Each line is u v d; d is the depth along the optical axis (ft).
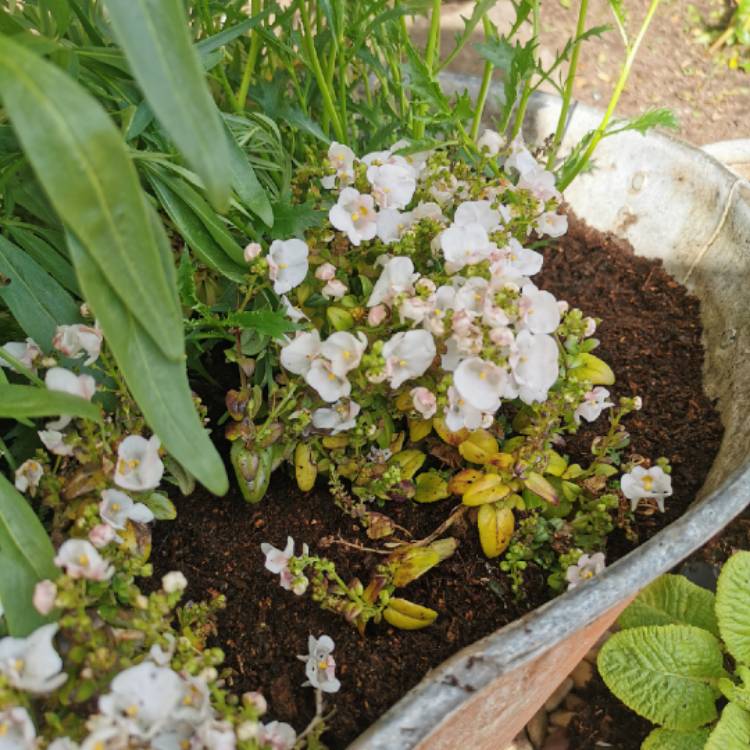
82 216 0.66
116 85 1.02
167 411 0.80
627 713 1.45
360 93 1.52
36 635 0.72
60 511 0.91
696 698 1.29
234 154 1.03
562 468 1.09
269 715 0.93
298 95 1.25
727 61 2.66
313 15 1.72
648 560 0.85
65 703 0.74
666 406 1.24
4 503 0.82
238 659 0.97
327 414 1.04
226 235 1.01
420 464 1.09
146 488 0.90
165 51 0.65
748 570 1.28
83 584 0.76
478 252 1.01
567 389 1.05
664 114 1.22
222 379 1.20
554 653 0.87
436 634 0.99
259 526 1.08
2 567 0.80
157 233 0.81
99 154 0.65
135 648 0.83
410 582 1.04
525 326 0.96
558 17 2.74
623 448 1.18
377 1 1.18
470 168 1.31
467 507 1.08
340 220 1.03
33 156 0.62
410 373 0.96
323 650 0.93
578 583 0.95
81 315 1.02
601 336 1.35
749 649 1.27
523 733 1.44
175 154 1.01
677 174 1.36
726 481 0.94
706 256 1.34
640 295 1.40
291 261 1.01
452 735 0.85
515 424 1.14
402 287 0.99
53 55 0.86
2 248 1.00
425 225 1.07
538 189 1.12
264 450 1.04
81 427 0.94
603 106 2.48
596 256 1.46
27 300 1.00
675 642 1.31
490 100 1.48
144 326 0.74
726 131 2.45
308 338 0.99
